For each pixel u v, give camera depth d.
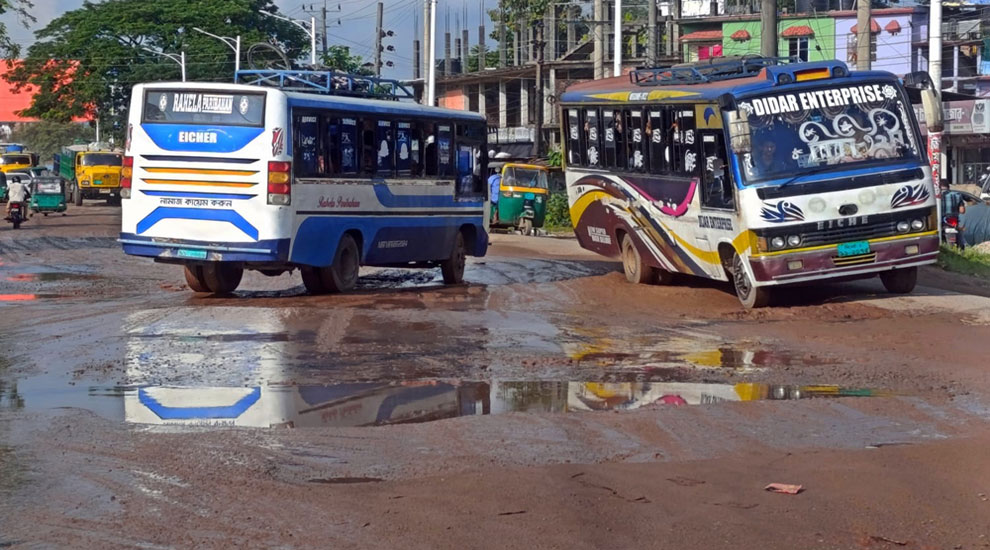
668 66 18.31
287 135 15.81
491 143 58.22
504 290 17.72
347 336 12.48
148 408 8.86
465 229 20.39
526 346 11.98
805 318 13.95
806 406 8.93
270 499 6.45
